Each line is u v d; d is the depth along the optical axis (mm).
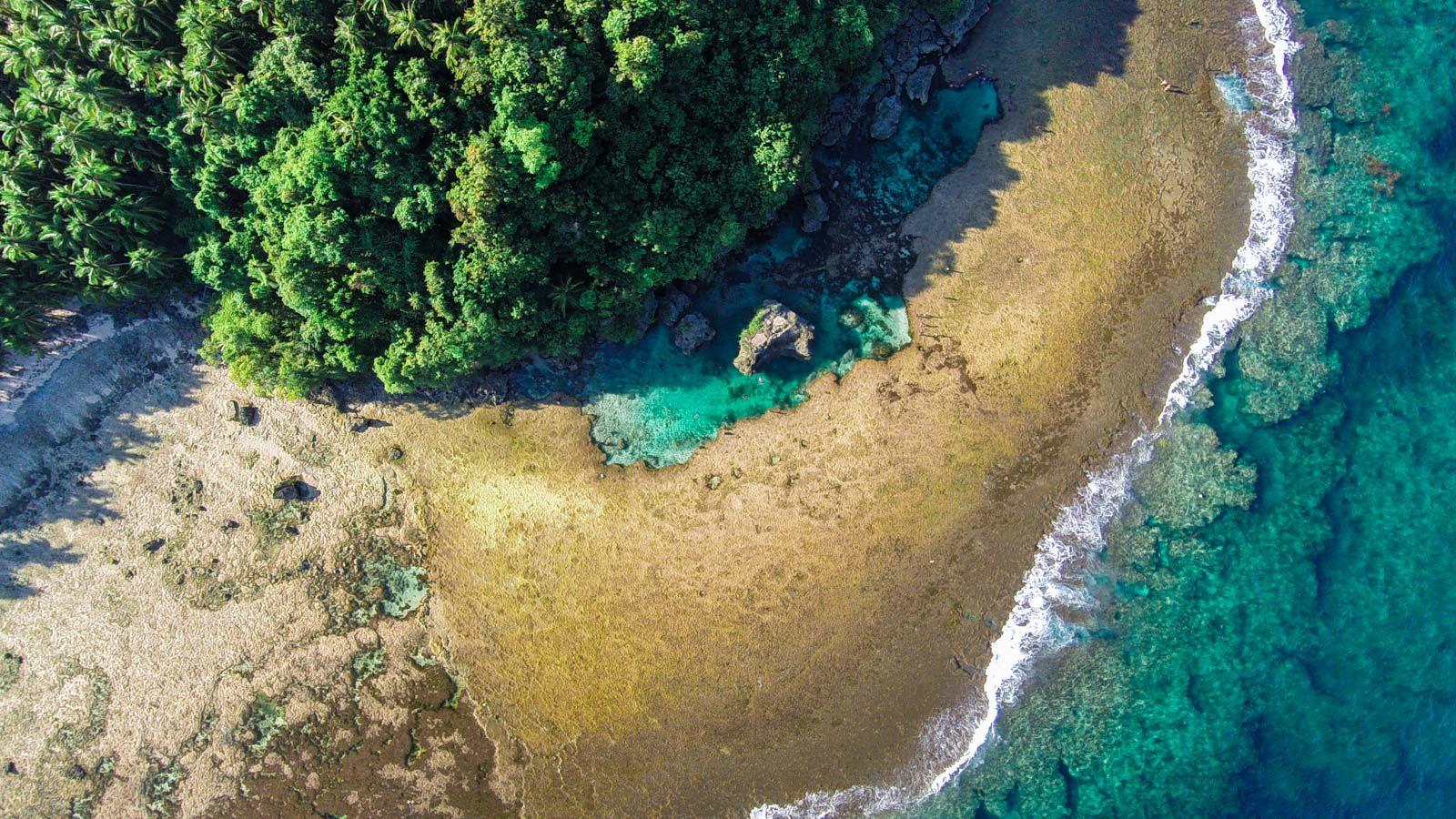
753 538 34000
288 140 27438
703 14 28203
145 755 33281
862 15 30875
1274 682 33750
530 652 33781
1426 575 34406
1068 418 34375
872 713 33469
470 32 25891
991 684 33625
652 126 29312
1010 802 33250
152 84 27125
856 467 34188
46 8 26219
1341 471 34469
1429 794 33844
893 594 33781
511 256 28375
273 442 34188
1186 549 34031
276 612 33812
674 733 33375
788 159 30438
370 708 33594
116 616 33656
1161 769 33250
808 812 33250
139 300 33062
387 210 28266
